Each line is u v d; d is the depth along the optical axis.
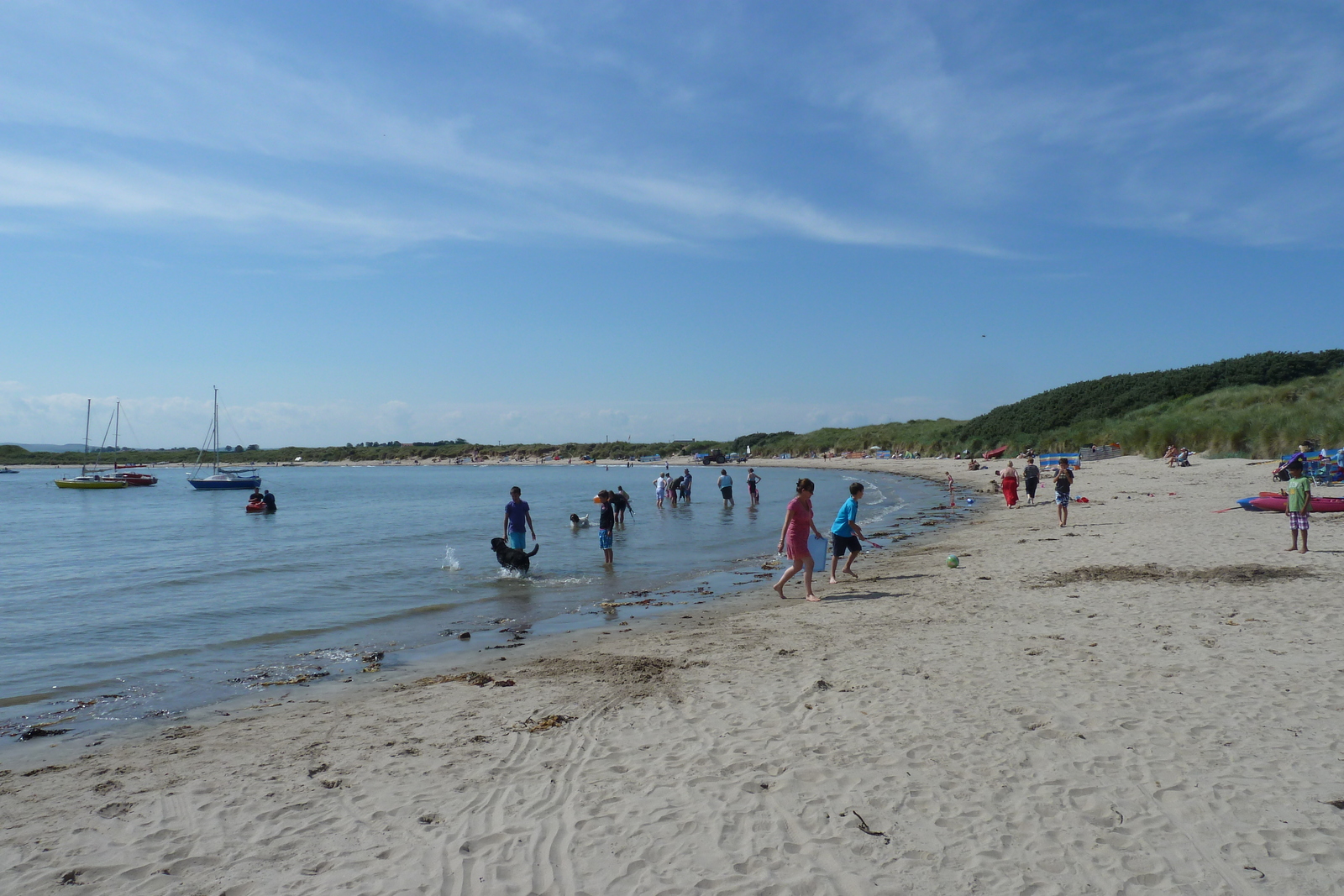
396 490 66.38
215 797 5.49
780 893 3.87
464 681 8.55
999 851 4.12
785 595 13.27
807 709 6.65
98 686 9.17
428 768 5.84
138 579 17.70
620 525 26.52
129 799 5.51
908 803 4.74
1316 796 4.48
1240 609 9.13
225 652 10.77
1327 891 3.61
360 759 6.12
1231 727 5.55
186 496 62.44
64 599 15.24
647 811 4.86
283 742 6.70
